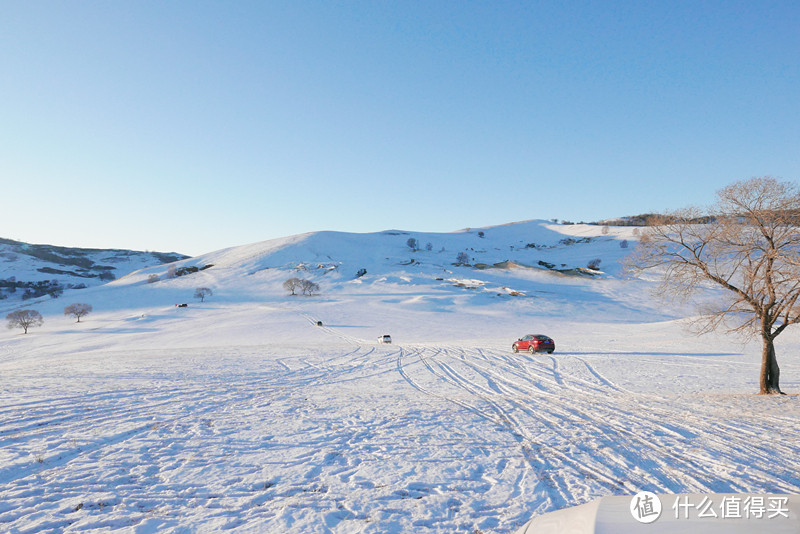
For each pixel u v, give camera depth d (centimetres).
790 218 1264
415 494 551
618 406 1191
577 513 198
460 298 10756
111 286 15712
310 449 741
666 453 734
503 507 511
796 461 680
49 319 10300
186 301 11994
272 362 2400
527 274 15238
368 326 7250
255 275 15975
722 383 1667
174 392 1289
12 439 746
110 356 2784
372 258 19700
